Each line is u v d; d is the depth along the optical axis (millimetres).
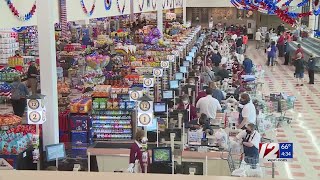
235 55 20859
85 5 13594
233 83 14000
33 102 7160
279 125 12414
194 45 23719
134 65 14820
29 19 9906
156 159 6215
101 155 8266
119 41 20438
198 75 14797
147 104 7102
